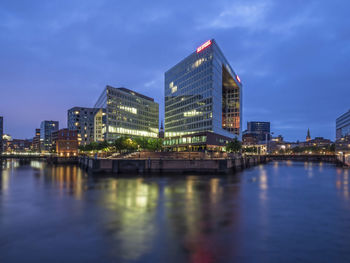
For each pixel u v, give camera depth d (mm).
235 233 19906
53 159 153375
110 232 20000
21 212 26297
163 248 16922
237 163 85188
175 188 42750
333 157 189000
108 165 67000
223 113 165250
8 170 91188
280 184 50000
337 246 17344
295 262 15039
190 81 137000
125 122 172750
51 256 15742
